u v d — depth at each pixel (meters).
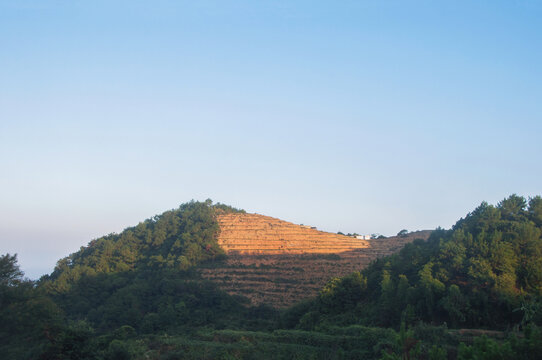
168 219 138.38
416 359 34.25
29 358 41.47
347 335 55.84
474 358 28.52
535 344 29.17
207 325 79.25
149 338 64.38
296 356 52.06
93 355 45.19
